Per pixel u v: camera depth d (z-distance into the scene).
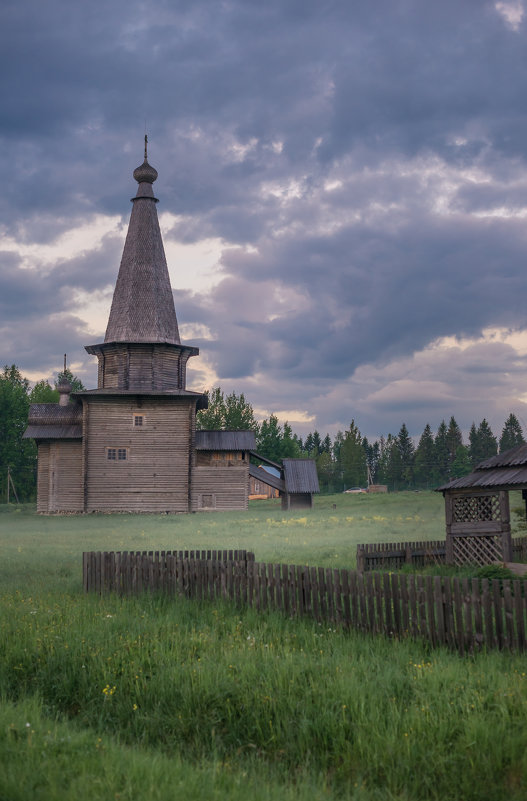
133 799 5.35
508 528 19.05
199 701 7.67
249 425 127.81
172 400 62.81
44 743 6.39
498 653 8.98
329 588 11.46
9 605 13.09
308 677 8.15
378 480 178.88
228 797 5.43
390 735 6.57
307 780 5.91
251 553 13.88
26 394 117.12
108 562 15.75
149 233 67.81
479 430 179.38
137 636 10.20
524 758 6.00
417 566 20.62
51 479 62.22
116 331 65.50
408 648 9.59
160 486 61.78
